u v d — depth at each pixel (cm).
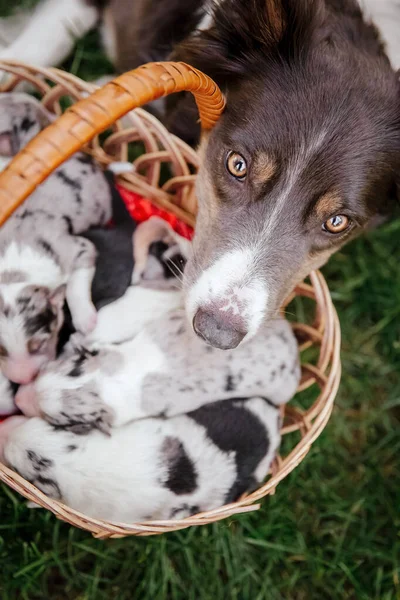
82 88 66
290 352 65
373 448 77
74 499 60
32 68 66
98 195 67
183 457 61
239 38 59
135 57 71
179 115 68
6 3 81
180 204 70
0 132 67
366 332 81
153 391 62
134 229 69
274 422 65
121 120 75
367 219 60
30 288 61
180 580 68
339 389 79
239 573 69
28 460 59
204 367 63
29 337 61
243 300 56
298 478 74
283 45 58
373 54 60
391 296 80
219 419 63
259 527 70
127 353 62
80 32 78
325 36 59
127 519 61
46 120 68
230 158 58
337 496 74
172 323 64
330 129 56
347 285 80
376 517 75
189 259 61
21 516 66
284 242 57
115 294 66
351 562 72
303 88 57
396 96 58
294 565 72
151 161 68
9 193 48
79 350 63
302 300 80
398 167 59
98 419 61
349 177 57
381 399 80
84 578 67
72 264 65
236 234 57
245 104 58
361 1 66
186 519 56
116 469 60
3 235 63
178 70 52
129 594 68
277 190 56
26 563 65
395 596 71
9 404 63
